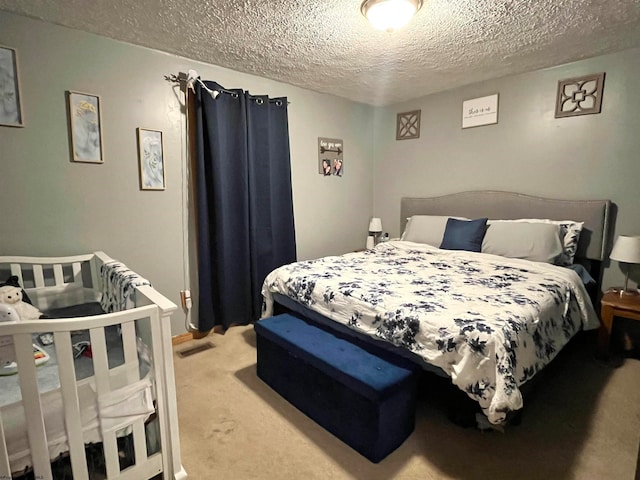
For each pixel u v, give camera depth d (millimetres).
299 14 1979
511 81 3105
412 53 2566
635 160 2582
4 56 1945
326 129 3711
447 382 1820
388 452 1588
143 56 2438
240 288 3057
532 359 1619
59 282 2176
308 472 1504
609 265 2742
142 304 1497
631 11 1967
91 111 2256
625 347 2621
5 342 1094
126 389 1278
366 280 2199
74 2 1841
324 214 3834
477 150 3393
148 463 1372
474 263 2658
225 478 1475
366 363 1681
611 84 2627
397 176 4090
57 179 2176
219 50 2490
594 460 1537
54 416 1154
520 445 1638
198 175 2684
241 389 2137
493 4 1877
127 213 2477
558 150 2920
